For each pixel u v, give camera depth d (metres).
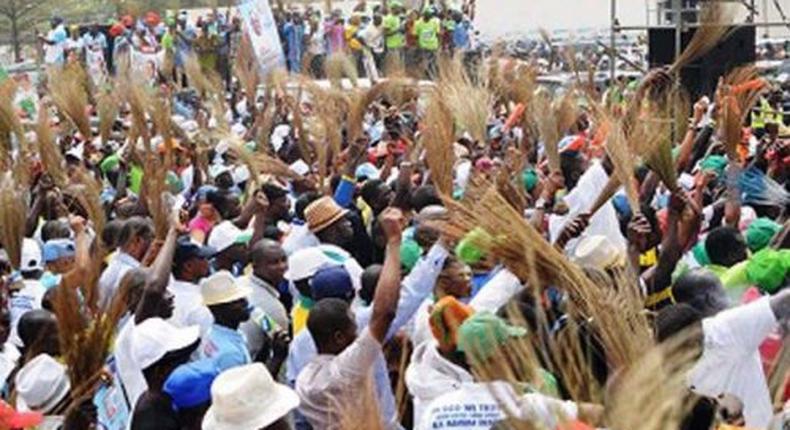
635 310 3.76
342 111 13.23
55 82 13.96
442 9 28.64
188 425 5.47
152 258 7.63
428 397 5.26
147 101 12.42
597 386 3.25
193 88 17.48
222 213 10.20
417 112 13.04
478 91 10.41
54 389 5.43
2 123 11.22
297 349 6.42
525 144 11.62
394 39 28.22
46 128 11.14
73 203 10.48
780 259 6.36
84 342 4.93
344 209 9.16
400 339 6.05
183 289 7.27
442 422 4.88
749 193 9.68
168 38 27.27
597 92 14.23
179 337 5.65
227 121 14.84
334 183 11.14
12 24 39.47
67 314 4.99
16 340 7.63
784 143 11.15
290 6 28.09
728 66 16.59
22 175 10.32
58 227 9.47
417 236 7.05
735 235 7.25
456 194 8.94
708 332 5.23
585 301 3.82
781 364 4.46
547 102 10.55
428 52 28.30
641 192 9.04
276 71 14.98
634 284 4.56
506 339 3.35
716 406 4.20
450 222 5.70
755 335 5.22
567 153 10.49
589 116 11.27
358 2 30.30
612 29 19.11
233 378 4.97
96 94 15.20
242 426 4.91
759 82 10.71
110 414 5.85
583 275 4.24
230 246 8.59
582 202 8.43
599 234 7.88
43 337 6.03
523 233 4.41
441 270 5.93
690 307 5.31
